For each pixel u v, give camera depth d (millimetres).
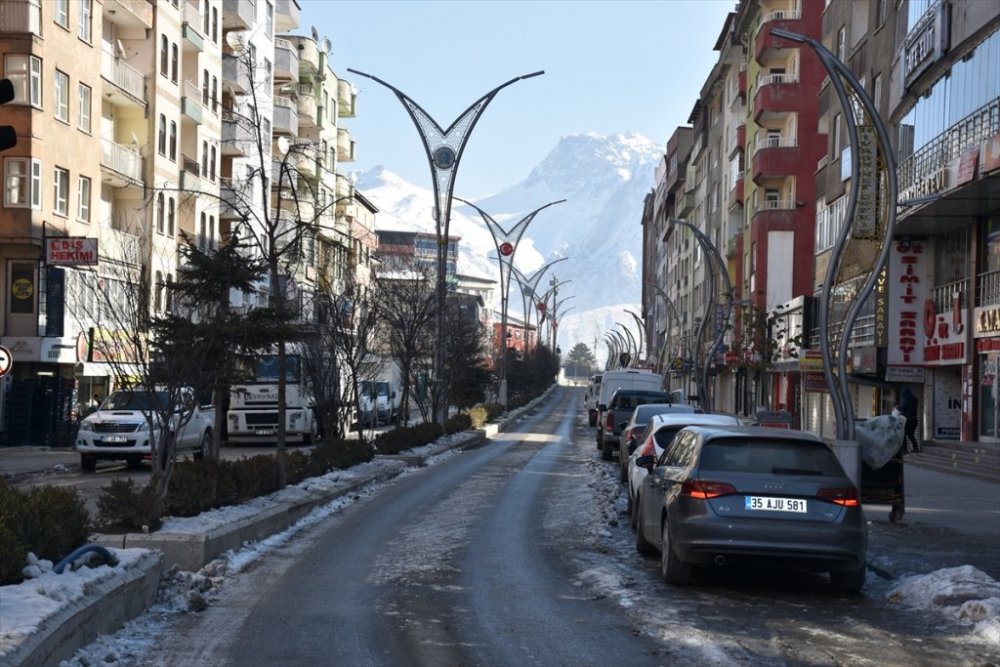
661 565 12836
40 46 35844
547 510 19188
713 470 11320
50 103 36562
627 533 16000
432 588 11258
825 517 11039
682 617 9859
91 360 33750
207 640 8711
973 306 33156
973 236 33406
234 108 56250
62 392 36000
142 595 9648
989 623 9367
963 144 28594
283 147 57469
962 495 23188
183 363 15305
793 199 58000
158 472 14492
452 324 53438
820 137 57531
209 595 10680
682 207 102625
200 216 50125
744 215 67812
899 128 35938
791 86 57656
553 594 10992
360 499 20984
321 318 31359
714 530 11000
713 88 81688
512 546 14492
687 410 25266
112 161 41500
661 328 131125
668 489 11992
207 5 52094
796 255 57906
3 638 6734
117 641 8445
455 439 41406
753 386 68875
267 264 20016
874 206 32656
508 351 94188
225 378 16516
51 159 36625
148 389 15211
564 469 30078
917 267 37656
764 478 11156
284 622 9469
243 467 17297
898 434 17828
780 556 10953
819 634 9273
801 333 51812
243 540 13875
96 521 12805
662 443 17438
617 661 8156
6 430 35656
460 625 9422
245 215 21031
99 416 27250
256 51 58562
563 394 139000
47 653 7059
